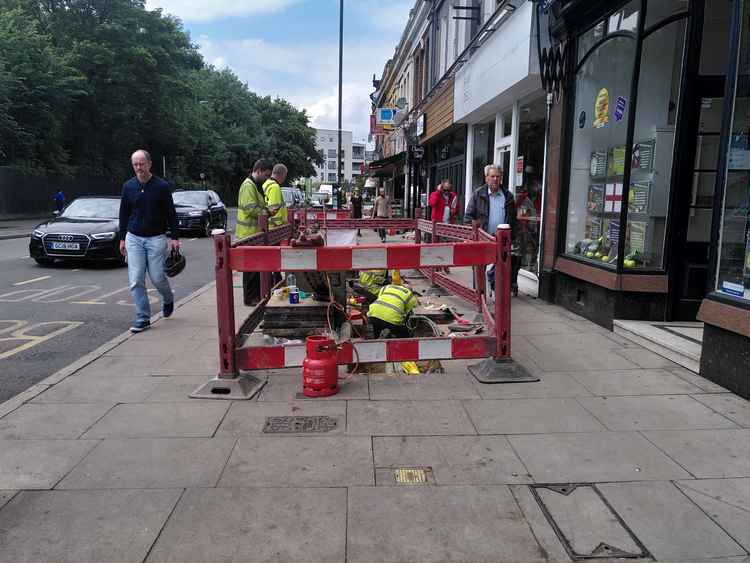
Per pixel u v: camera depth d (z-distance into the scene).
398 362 5.06
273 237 6.56
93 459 3.34
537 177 9.15
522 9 8.30
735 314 4.25
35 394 4.38
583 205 7.27
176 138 42.69
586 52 7.07
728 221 4.39
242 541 2.59
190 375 4.82
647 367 4.99
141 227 6.39
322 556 2.50
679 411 4.02
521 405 4.14
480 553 2.52
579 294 7.09
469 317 6.71
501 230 4.54
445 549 2.55
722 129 4.34
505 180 10.98
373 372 4.96
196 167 55.69
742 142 4.30
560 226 7.64
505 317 4.66
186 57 40.34
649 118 6.08
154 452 3.43
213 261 14.02
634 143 6.07
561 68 7.39
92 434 3.67
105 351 5.57
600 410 4.05
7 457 3.37
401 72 27.36
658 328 5.78
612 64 6.55
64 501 2.91
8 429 3.75
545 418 3.91
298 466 3.26
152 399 4.27
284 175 8.39
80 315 7.55
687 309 6.08
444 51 16.36
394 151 31.69
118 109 35.03
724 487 3.04
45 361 5.53
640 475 3.16
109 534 2.64
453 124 13.98
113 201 13.41
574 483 3.08
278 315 5.73
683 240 5.96
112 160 39.19
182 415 3.97
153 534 2.64
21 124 28.59
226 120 64.81
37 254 11.74
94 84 34.09
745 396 4.24
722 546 2.56
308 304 5.74
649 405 4.13
